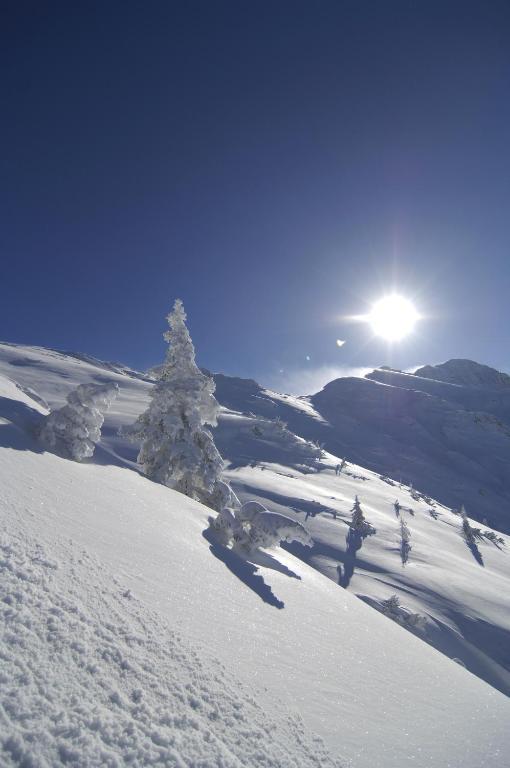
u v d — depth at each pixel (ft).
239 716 9.34
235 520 29.19
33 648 7.89
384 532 130.00
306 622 18.53
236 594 17.75
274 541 28.30
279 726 9.78
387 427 535.60
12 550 11.10
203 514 34.09
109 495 24.32
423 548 126.62
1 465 19.21
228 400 493.36
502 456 499.51
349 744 10.42
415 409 592.19
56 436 30.60
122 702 7.82
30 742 6.03
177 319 53.62
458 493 381.19
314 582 28.35
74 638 8.85
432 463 440.04
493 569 138.21
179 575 16.46
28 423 32.86
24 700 6.67
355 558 101.04
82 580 11.58
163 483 45.11
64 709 6.94
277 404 514.27
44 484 19.70
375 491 205.05
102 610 10.63
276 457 227.20
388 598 81.66
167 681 9.23
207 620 13.65
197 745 7.68
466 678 22.82
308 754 9.20
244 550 28.40
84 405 31.58
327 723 10.99
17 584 9.59
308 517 125.18
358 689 13.99
